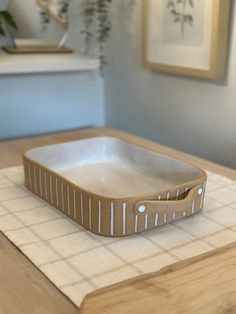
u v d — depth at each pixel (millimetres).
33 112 1757
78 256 761
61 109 1830
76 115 1887
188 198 868
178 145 1610
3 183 1102
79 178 1096
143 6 1575
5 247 800
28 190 1056
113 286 602
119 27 1772
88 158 1210
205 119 1466
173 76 1561
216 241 813
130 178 1097
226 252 705
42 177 975
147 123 1744
